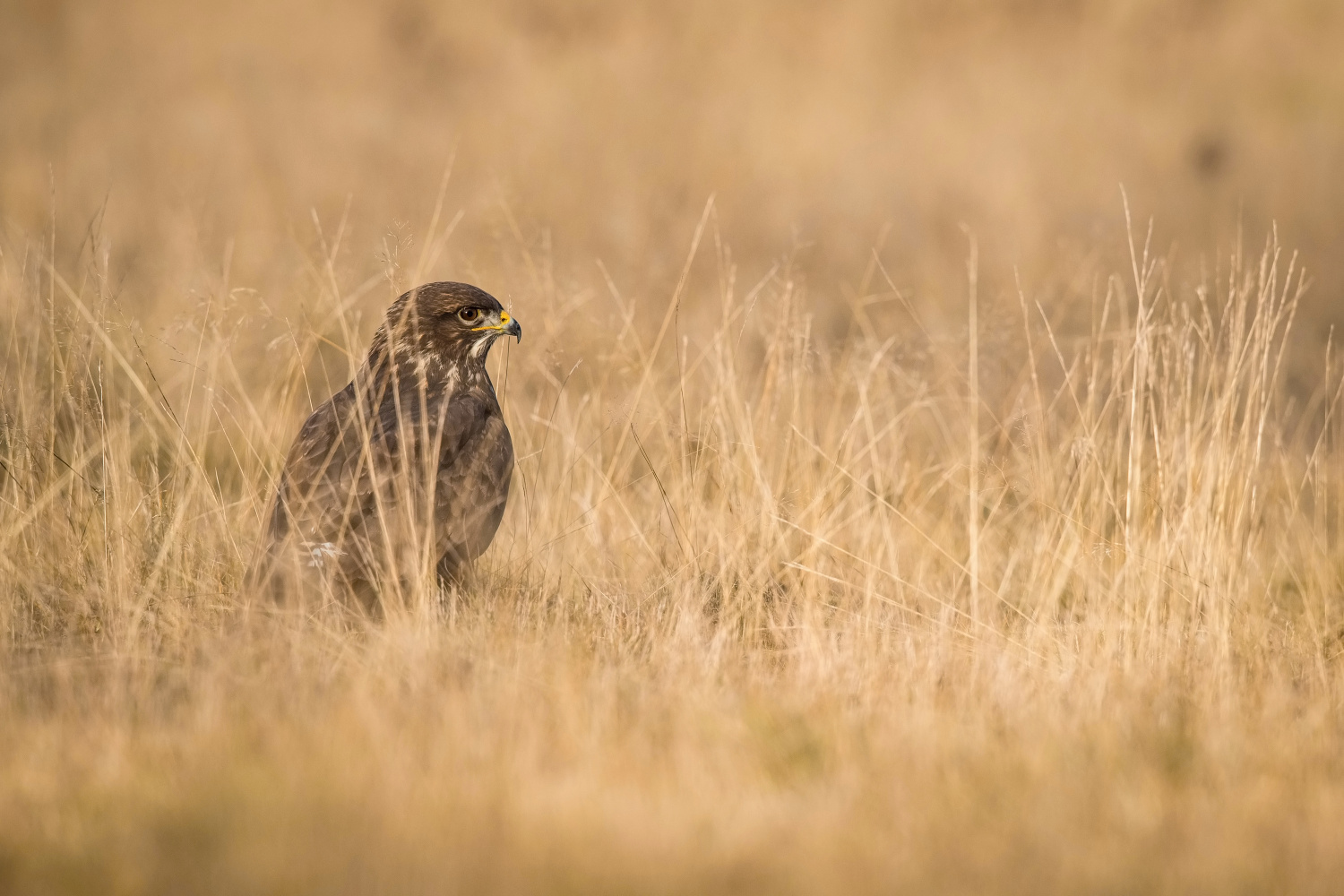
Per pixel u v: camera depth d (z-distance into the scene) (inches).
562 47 3132.4
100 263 1273.4
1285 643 975.6
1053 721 765.3
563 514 1159.6
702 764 689.6
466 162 2443.4
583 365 1358.3
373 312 1507.1
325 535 933.8
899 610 1011.9
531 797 639.1
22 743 709.3
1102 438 1190.9
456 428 1011.3
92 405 1105.4
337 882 550.9
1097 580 1032.8
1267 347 1103.6
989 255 2128.4
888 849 594.6
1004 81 2928.2
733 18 3235.7
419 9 3294.8
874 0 3304.6
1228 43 3036.4
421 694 776.9
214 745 694.5
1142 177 2507.4
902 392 1384.1
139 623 888.9
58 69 2945.4
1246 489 1074.1
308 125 2659.9
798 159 2536.9
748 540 1097.4
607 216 2073.1
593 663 860.0
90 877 555.5
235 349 1293.1
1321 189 2436.0
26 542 992.2
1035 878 572.4
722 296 1360.7
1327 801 658.8
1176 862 589.3
